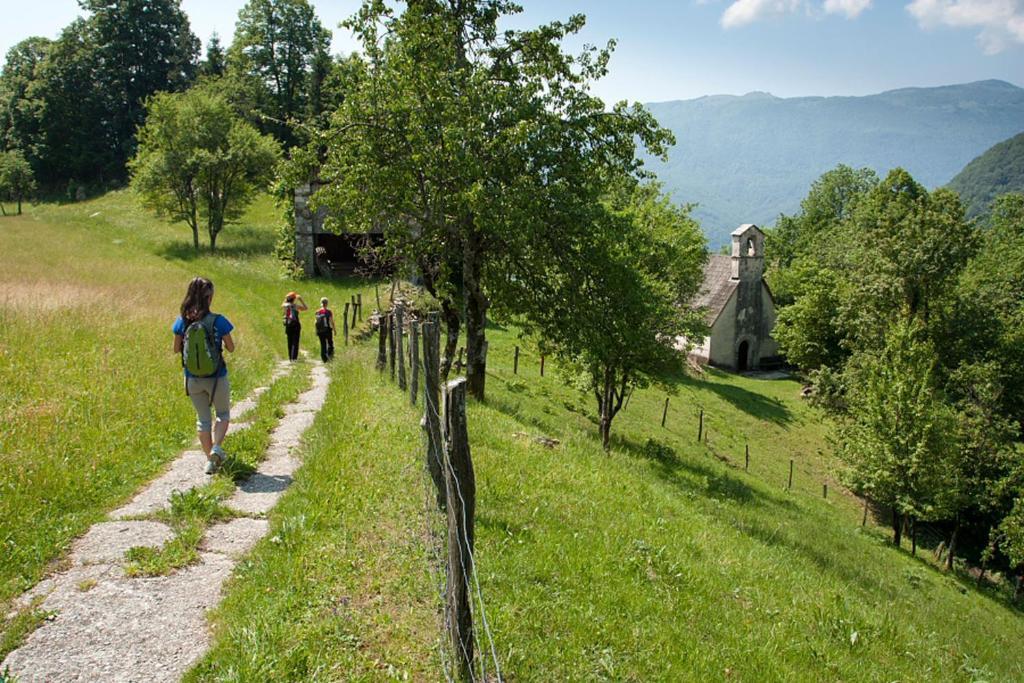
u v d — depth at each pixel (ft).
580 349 64.39
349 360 63.72
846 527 90.12
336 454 30.63
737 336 195.42
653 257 85.66
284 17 242.58
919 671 26.40
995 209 197.77
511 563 22.39
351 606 18.12
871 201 171.73
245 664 15.29
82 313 55.36
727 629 23.13
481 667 14.76
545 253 60.13
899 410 96.78
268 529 23.47
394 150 57.31
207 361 27.81
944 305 134.41
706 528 36.32
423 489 25.84
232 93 232.32
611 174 62.28
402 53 55.72
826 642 25.68
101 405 33.81
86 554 20.59
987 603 73.20
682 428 113.80
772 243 277.85
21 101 277.64
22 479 23.91
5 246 126.62
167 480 27.55
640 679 18.08
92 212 202.39
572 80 59.62
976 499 102.99
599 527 28.68
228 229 178.60
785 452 122.83
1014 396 127.34
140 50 291.38
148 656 15.94
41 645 15.99
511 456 36.11
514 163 55.01
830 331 173.27
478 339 62.59
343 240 148.46
